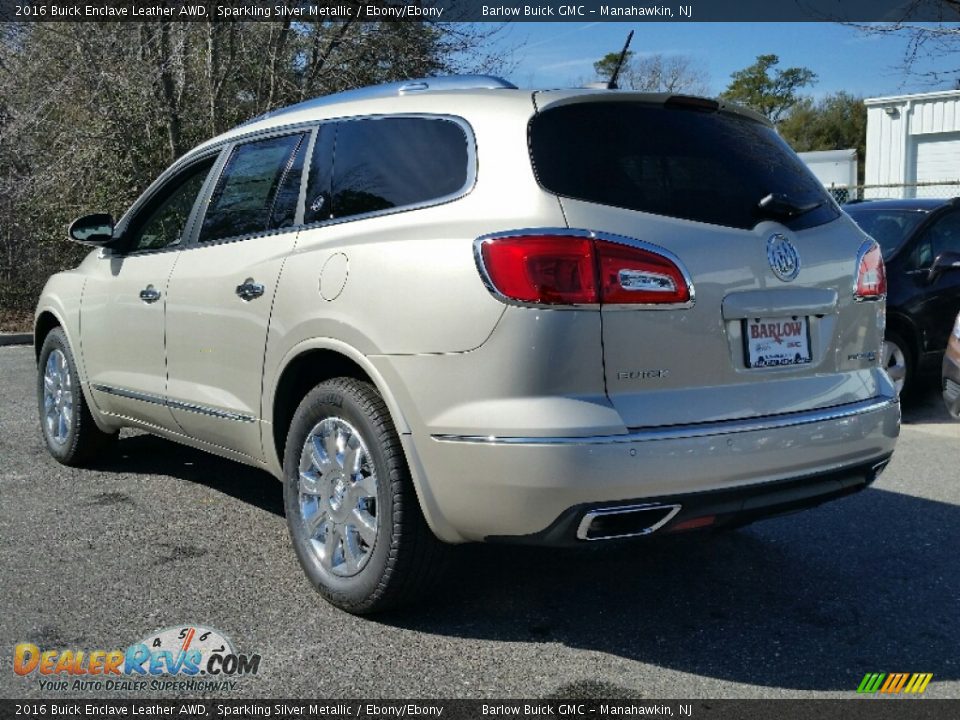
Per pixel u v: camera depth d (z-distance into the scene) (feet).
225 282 13.92
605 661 10.97
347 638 11.41
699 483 10.35
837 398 11.77
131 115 48.37
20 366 32.94
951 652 11.26
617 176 10.80
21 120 46.85
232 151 15.17
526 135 10.89
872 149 90.12
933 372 25.17
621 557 14.30
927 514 16.40
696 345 10.59
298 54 52.80
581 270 10.11
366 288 11.46
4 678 10.39
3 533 14.84
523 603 12.55
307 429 12.46
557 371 10.05
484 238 10.44
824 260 11.88
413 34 52.16
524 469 9.98
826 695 10.25
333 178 12.94
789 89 184.24
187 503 16.47
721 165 11.59
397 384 10.99
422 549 11.27
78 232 16.56
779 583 13.34
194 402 14.66
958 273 25.39
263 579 13.12
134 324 16.10
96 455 18.75
